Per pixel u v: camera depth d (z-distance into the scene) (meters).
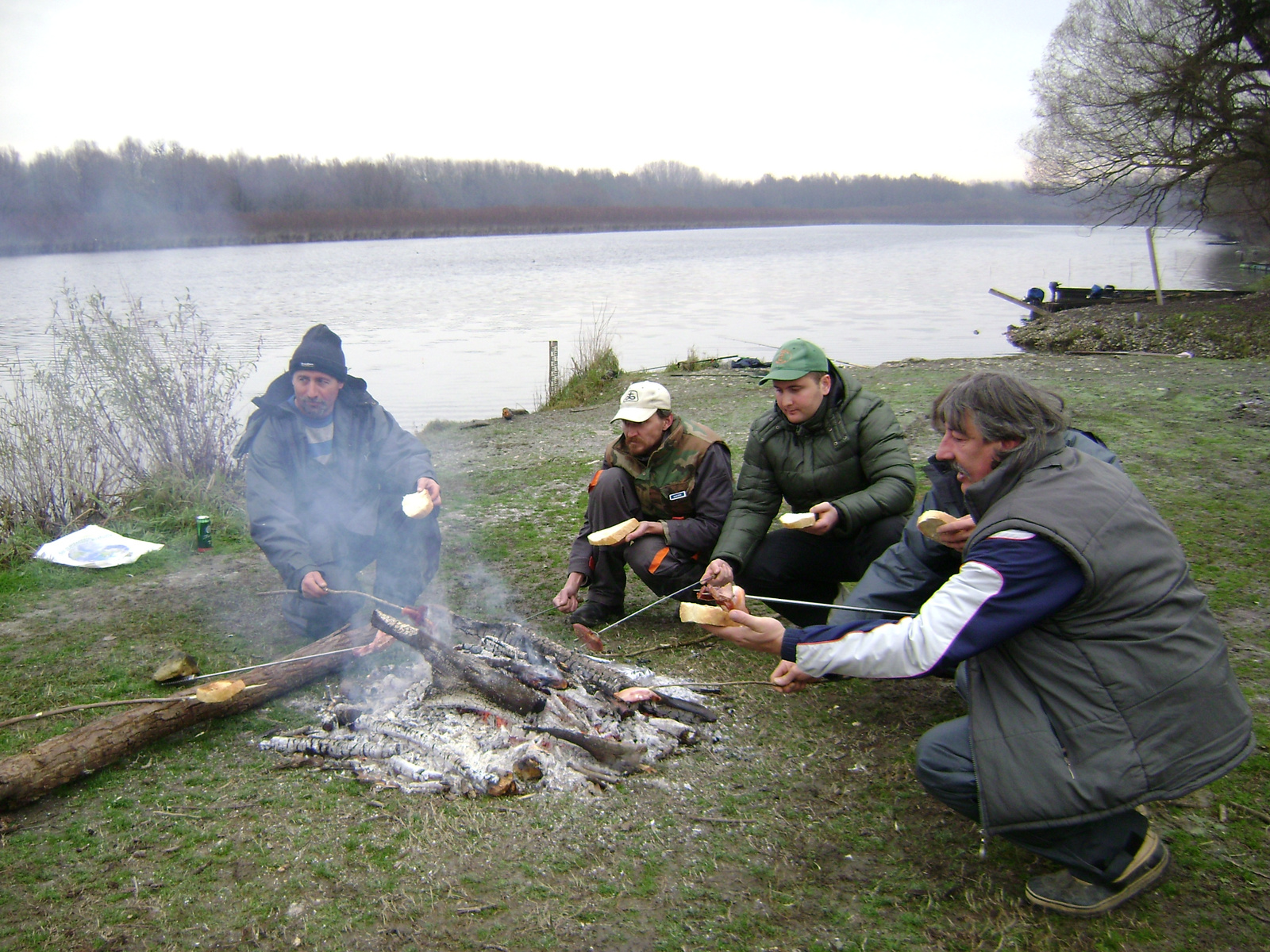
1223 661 2.15
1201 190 23.20
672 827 2.71
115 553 5.24
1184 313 19.02
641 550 3.91
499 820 2.73
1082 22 23.02
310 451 4.02
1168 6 21.34
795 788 2.92
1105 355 13.56
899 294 31.36
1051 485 2.16
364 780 2.92
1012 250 65.44
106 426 6.29
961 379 2.32
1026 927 2.30
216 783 2.92
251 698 3.36
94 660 3.89
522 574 4.97
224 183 93.31
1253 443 7.11
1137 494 2.19
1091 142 23.17
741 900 2.41
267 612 4.50
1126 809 2.10
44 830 2.66
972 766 2.37
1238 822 2.65
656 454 3.88
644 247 79.06
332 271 46.38
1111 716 2.10
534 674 3.21
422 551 4.18
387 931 2.29
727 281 37.81
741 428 8.66
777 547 3.82
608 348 14.32
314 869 2.51
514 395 13.26
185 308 7.24
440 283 37.16
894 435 3.61
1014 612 2.10
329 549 3.91
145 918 2.32
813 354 3.55
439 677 3.21
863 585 3.06
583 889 2.45
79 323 6.33
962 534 2.57
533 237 114.00
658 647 3.94
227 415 6.61
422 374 15.20
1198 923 2.29
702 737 3.19
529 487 6.91
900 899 2.42
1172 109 21.12
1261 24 20.22
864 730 3.27
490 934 2.29
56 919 2.31
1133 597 2.09
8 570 5.04
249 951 2.22
